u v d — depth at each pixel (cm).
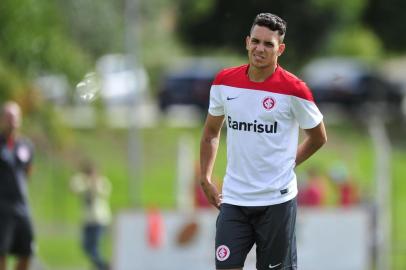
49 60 5944
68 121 9469
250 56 2064
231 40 12419
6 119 3597
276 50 2055
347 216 4656
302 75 12431
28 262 3684
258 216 2109
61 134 6222
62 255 5875
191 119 12362
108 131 9675
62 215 6750
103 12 8012
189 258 4619
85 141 9350
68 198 7150
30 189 6906
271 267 2142
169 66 14425
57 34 6016
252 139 2084
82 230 5312
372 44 16575
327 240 4653
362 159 9644
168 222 4622
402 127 12512
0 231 3600
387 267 5131
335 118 13075
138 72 6694
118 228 4619
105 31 8050
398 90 13625
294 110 2080
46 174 6831
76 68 6053
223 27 12400
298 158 2158
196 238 4609
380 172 5353
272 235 2109
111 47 8131
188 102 12800
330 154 9938
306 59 12250
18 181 3622
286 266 2150
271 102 2066
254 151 2084
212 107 2142
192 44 13162
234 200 2111
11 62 5888
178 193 6344
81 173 5425
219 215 2138
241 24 12100
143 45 13312
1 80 5753
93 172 5297
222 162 8506
